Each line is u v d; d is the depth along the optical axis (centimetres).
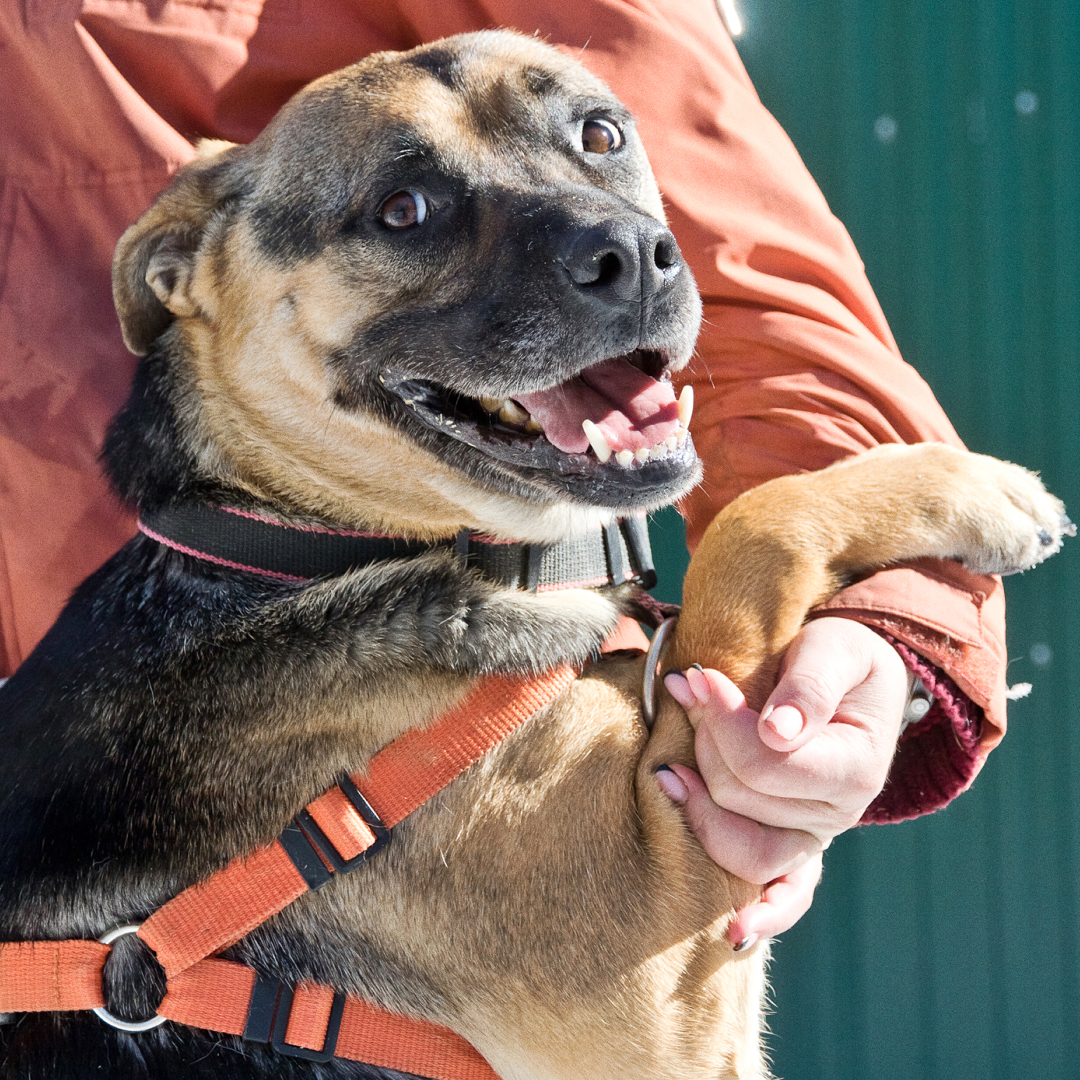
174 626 209
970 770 209
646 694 201
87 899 199
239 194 223
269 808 199
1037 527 206
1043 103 453
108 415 254
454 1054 196
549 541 213
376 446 213
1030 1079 456
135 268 221
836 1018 458
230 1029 190
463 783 197
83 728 208
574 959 191
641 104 244
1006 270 457
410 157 204
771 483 216
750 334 229
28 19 249
